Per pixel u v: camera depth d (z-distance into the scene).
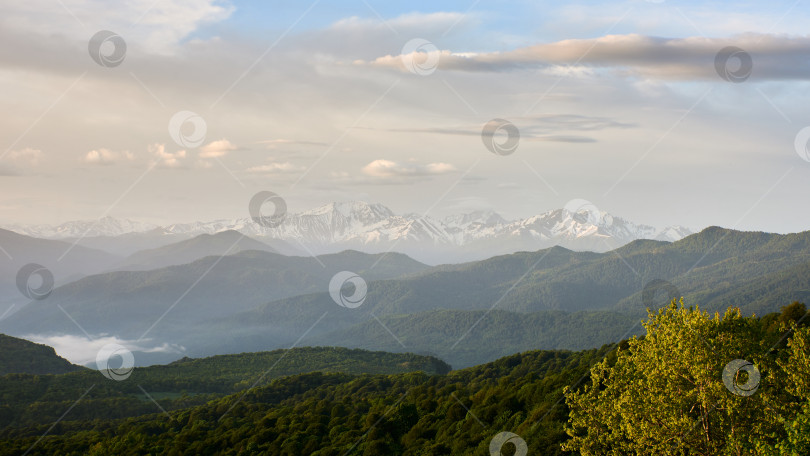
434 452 67.44
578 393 42.00
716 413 34.44
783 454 29.84
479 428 68.38
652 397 35.91
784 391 35.22
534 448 51.88
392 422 85.94
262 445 93.38
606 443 38.97
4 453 112.69
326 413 112.94
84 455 110.25
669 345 36.62
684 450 35.25
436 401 95.25
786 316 64.19
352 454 77.31
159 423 135.25
